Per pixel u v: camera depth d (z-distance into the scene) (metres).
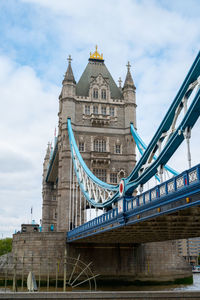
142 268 55.06
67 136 66.44
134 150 68.81
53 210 95.44
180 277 56.28
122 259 55.06
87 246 55.00
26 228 87.06
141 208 25.44
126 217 29.03
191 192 18.20
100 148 68.25
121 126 70.19
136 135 66.19
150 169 25.98
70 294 17.38
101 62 77.62
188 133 20.89
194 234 35.81
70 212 60.09
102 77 72.50
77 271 53.44
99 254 54.88
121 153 68.56
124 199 30.03
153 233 35.44
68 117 66.88
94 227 38.88
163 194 21.77
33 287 28.75
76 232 48.19
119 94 73.62
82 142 67.69
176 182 20.05
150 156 27.33
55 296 17.27
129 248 55.69
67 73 70.38
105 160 66.25
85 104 69.94
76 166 58.81
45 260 53.81
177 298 17.80
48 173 88.06
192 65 21.55
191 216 24.66
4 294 17.03
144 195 25.12
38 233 55.41
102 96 71.50
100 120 68.56
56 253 54.41
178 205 19.89
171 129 24.36
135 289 49.12
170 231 33.47
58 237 55.16
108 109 70.56
